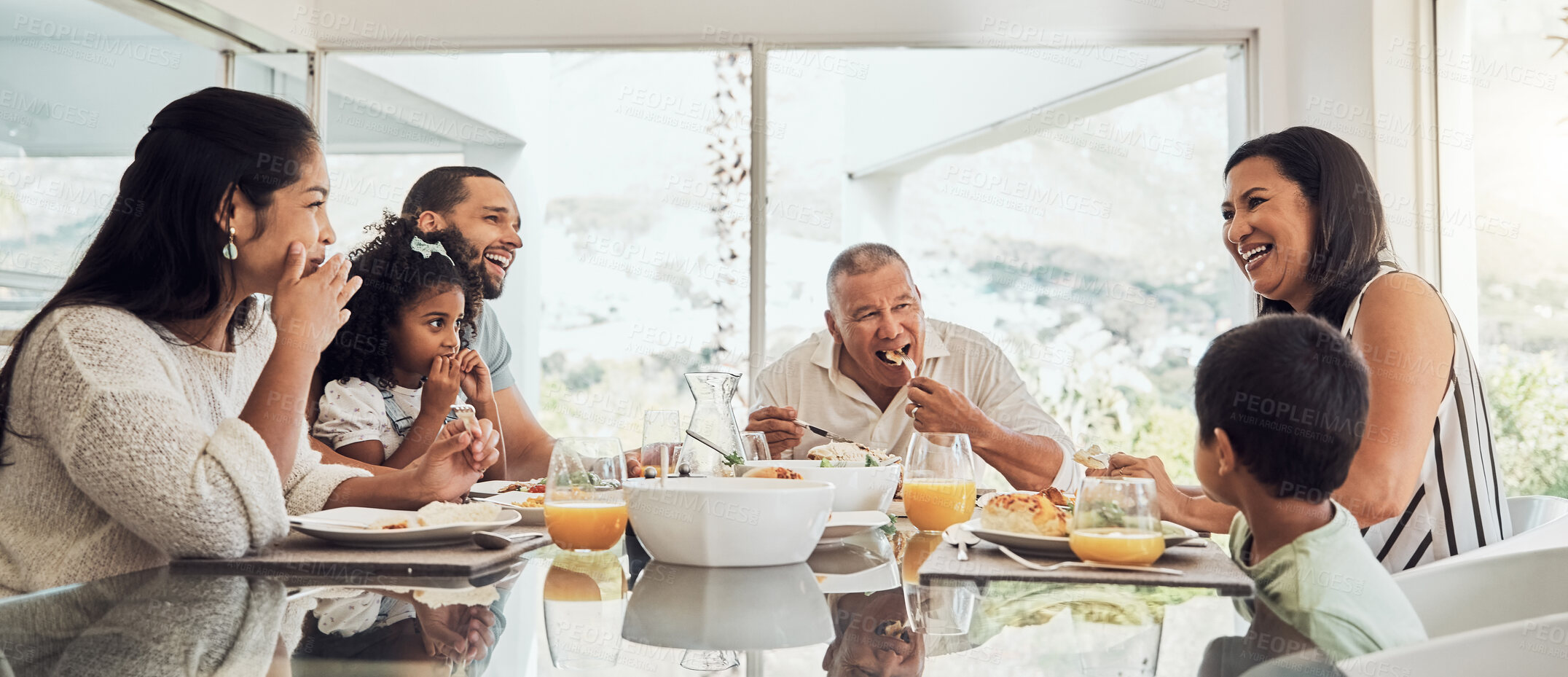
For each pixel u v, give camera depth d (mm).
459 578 879
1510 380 2406
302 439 1342
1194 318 5730
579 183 3773
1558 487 2271
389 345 1959
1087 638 634
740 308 3697
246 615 702
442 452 1238
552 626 675
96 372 974
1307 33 2881
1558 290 2256
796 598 779
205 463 945
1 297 2672
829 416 2355
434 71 3471
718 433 1254
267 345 1359
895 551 1068
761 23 3113
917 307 2238
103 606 731
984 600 769
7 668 546
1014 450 1675
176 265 1110
